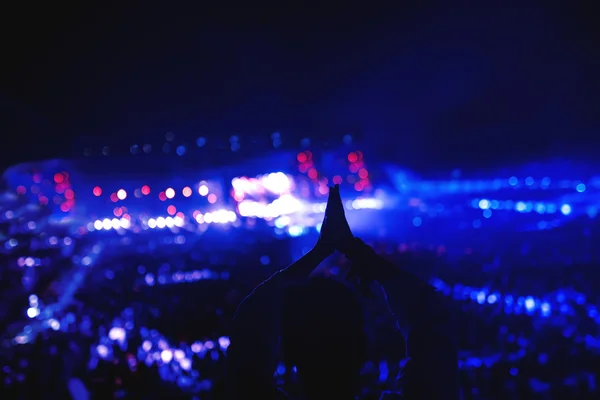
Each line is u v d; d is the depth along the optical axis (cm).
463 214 3875
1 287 1970
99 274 2341
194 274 2281
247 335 171
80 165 4028
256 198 4353
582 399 870
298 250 2780
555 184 4053
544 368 966
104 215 4128
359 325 159
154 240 3412
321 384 154
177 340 1299
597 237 2583
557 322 1277
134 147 3853
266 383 167
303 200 4425
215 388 528
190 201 4275
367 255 184
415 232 3294
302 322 155
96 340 1284
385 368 959
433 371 166
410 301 178
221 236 3225
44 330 1452
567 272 1906
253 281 2031
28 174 3778
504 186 4238
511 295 1645
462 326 1221
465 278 1914
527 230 3052
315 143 4109
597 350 1051
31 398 941
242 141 4041
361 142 4244
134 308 1609
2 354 1159
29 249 2800
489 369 960
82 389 941
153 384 982
